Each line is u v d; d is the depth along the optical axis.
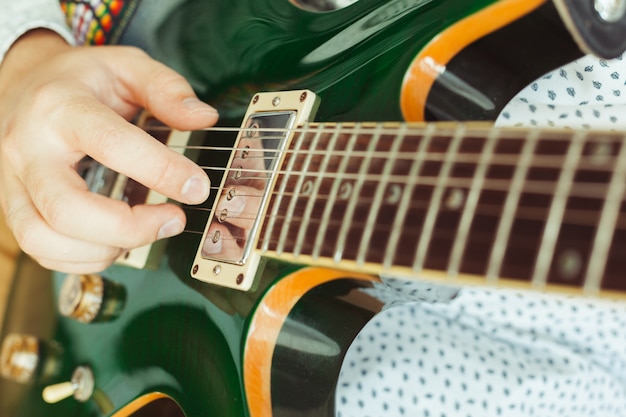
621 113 0.66
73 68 0.78
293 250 0.56
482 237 0.43
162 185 0.65
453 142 0.47
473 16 0.60
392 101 0.63
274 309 0.64
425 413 0.70
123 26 0.92
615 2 0.50
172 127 0.77
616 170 0.38
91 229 0.67
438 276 0.44
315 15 0.76
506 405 0.69
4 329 0.95
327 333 0.64
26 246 0.71
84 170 0.81
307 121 0.66
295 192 0.58
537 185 0.41
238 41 0.80
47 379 0.86
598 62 0.67
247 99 0.75
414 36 0.64
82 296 0.80
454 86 0.64
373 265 0.48
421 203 0.47
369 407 0.71
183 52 0.85
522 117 0.69
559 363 0.70
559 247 0.39
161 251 0.74
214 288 0.68
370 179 0.51
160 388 0.73
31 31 0.94
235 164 0.67
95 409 0.80
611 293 0.37
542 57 0.61
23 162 0.71
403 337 0.73
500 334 0.72
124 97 0.81
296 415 0.64
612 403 0.74
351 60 0.68
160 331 0.73
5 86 0.91
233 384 0.65
